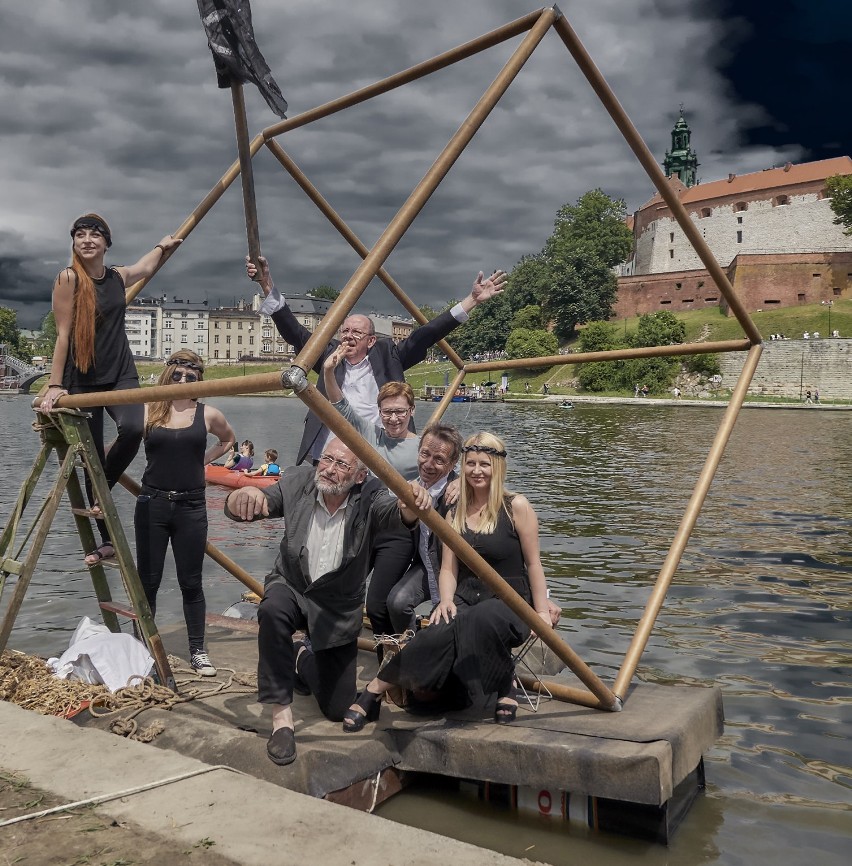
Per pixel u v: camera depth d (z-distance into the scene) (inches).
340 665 145.6
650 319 3380.9
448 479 174.7
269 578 142.3
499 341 4594.0
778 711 186.9
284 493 141.6
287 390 104.7
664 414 2337.6
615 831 127.2
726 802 139.8
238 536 429.7
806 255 3617.1
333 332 109.1
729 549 398.6
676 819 131.3
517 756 130.0
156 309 6865.2
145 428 177.9
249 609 241.4
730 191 4195.4
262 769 126.9
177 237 200.2
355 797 131.0
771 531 453.1
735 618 271.1
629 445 1210.0
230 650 195.2
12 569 169.2
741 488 666.8
